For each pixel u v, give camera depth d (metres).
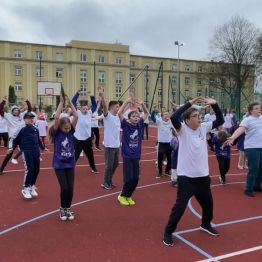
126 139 7.04
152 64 70.19
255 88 57.03
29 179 7.55
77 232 5.53
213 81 62.34
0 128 16.20
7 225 5.86
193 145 4.95
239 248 4.94
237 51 58.47
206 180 5.11
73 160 6.14
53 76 64.12
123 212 6.60
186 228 5.73
